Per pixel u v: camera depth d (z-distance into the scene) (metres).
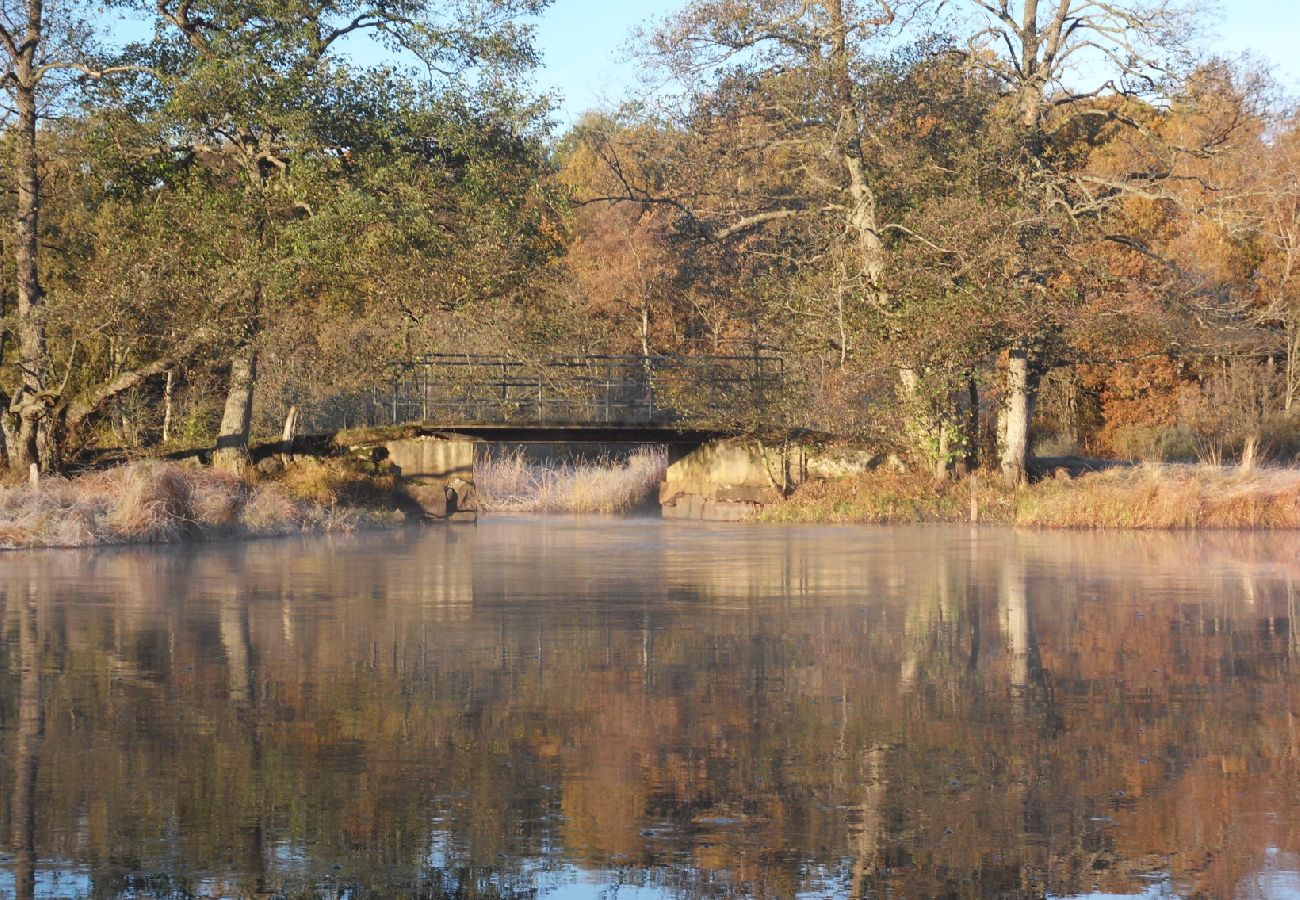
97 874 6.26
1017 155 36.38
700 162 39.62
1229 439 44.09
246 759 8.23
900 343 35.56
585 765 8.12
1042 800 7.42
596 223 61.06
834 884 6.16
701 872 6.30
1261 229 36.00
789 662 11.74
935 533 31.38
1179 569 20.94
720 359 41.19
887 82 36.50
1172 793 7.57
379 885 6.14
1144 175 37.50
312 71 29.52
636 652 12.31
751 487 39.84
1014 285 35.03
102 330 30.91
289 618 14.67
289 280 29.36
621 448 54.28
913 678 10.99
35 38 30.92
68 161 31.12
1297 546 26.19
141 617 14.72
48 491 27.09
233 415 33.69
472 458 38.00
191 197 30.42
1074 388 51.75
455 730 9.02
